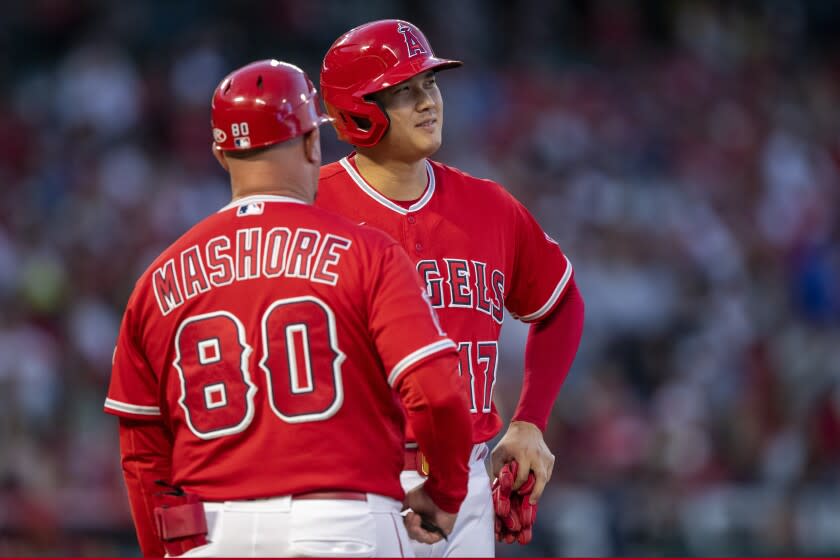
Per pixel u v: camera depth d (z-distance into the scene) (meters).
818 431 39.75
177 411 11.49
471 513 13.71
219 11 61.78
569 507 35.16
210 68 56.97
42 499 32.03
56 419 38.78
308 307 11.14
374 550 11.09
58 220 47.91
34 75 57.25
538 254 14.85
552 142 58.22
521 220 14.66
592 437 41.00
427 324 11.13
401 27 13.62
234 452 11.16
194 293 11.40
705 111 64.75
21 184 50.25
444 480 11.53
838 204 62.31
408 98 13.54
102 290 45.41
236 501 11.11
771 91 67.88
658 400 44.09
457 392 11.07
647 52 67.94
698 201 57.50
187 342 11.39
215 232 11.58
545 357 14.88
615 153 59.47
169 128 54.91
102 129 53.66
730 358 47.28
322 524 10.91
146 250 47.44
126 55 57.53
